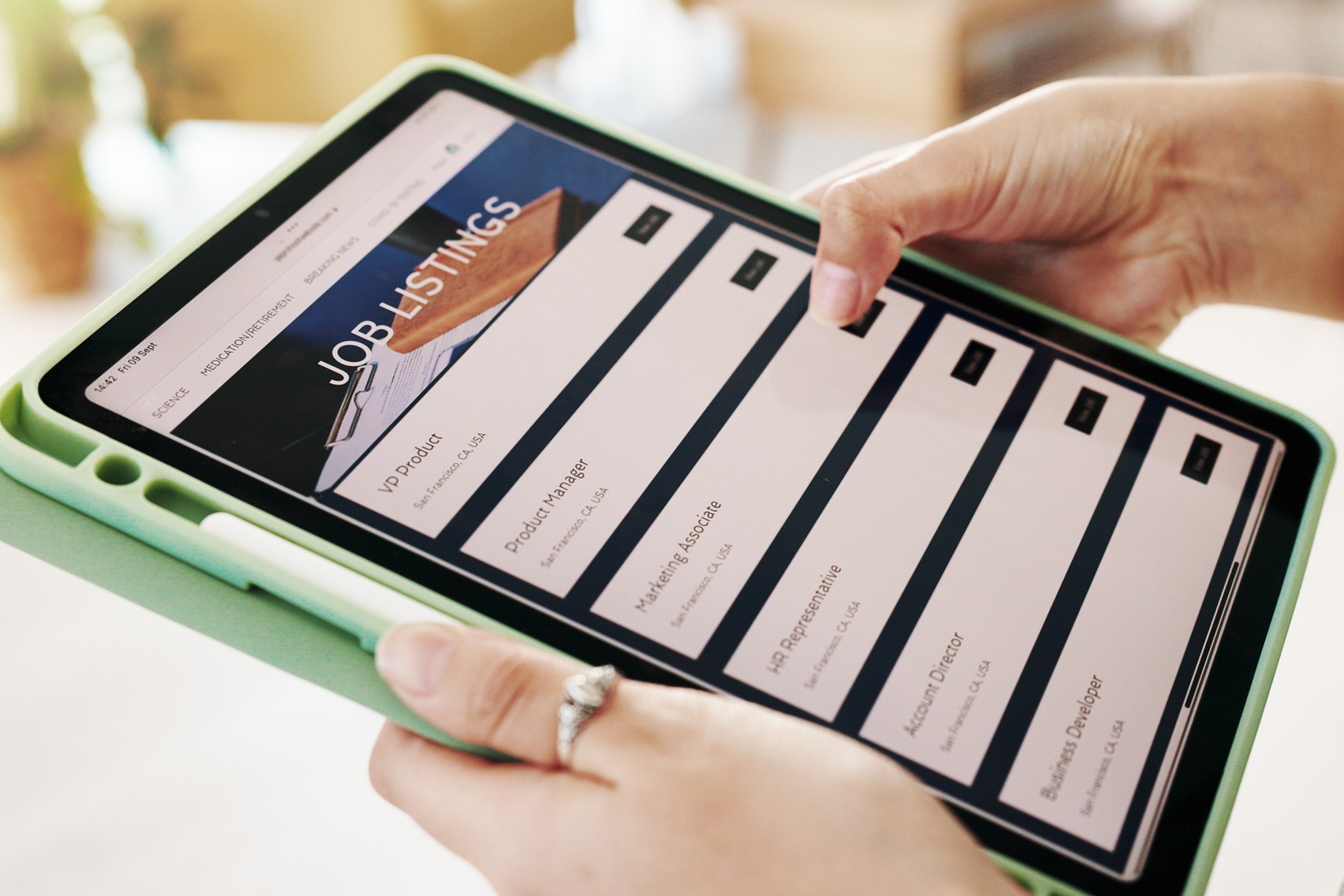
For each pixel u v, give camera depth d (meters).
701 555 0.43
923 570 0.44
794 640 0.43
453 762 0.42
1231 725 0.43
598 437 0.44
